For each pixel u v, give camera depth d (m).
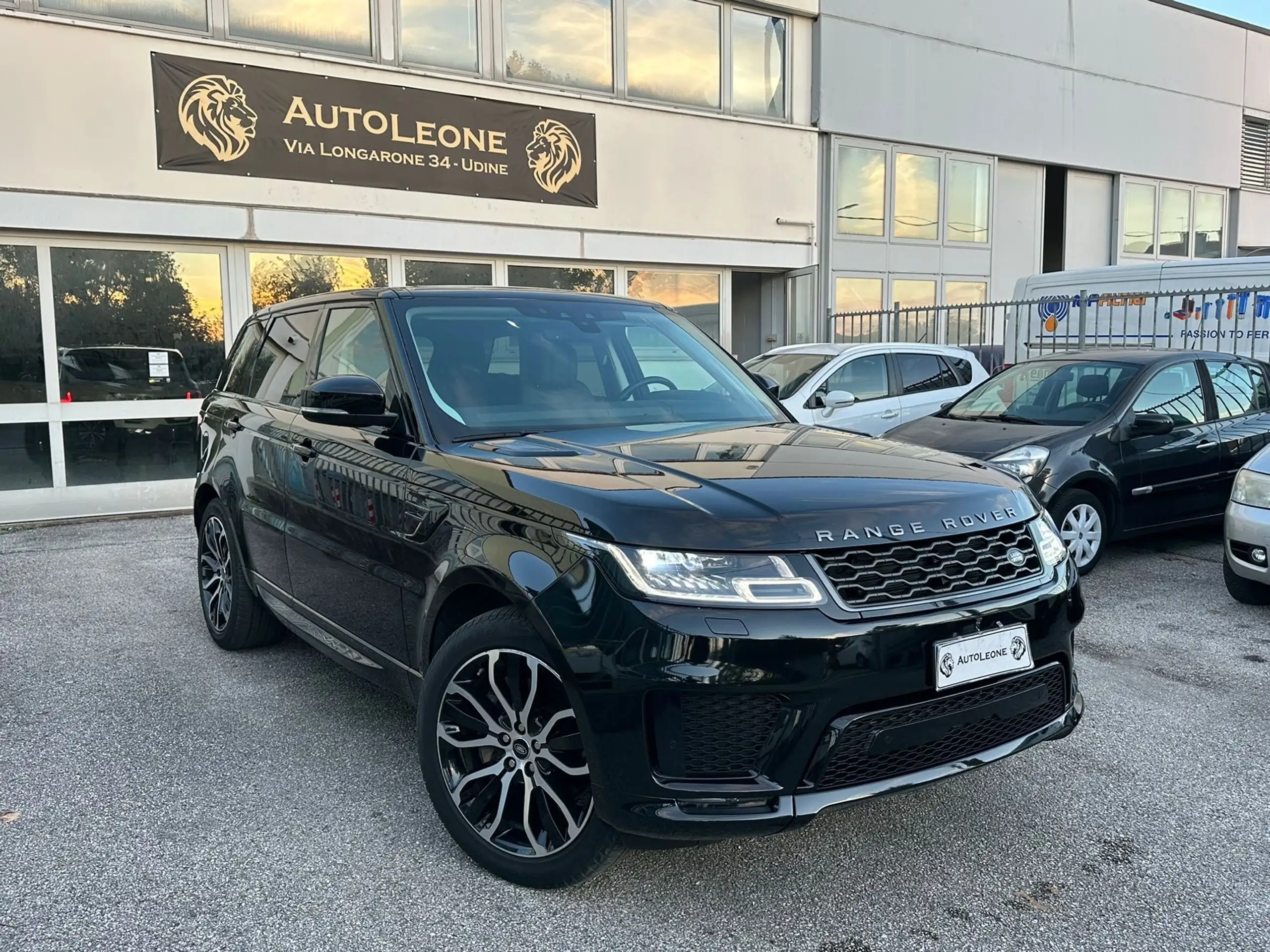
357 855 2.81
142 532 8.06
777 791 2.25
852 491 2.52
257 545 4.21
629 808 2.28
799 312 13.02
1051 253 16.77
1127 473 6.33
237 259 9.16
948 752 2.46
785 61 12.48
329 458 3.47
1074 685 2.80
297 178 9.23
